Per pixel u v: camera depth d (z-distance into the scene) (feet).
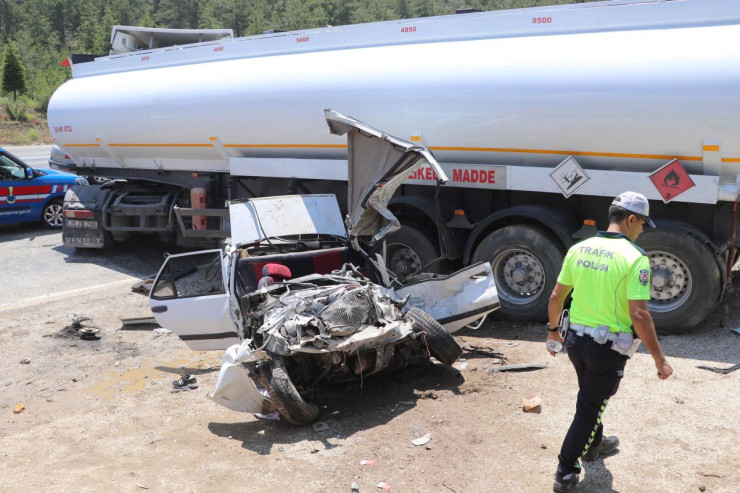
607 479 13.76
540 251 23.39
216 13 384.47
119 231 40.09
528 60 22.85
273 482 14.34
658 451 14.71
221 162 34.17
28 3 401.90
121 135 37.52
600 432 13.94
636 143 21.26
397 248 27.07
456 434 16.07
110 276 35.37
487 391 18.49
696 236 20.93
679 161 20.79
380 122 26.12
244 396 17.02
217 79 31.86
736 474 13.67
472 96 23.81
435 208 25.22
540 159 23.34
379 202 22.54
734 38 19.81
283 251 23.89
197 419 18.04
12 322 27.76
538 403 17.01
